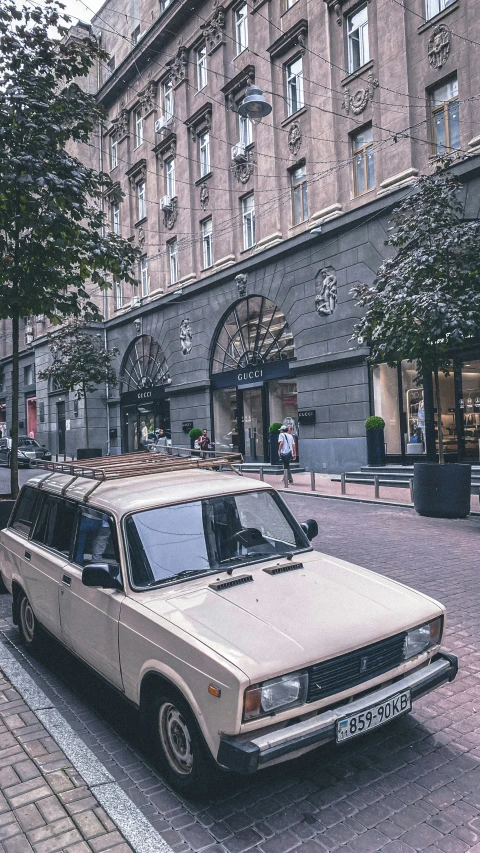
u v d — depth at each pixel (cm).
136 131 3002
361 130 1812
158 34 2644
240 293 2273
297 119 2016
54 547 489
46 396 3784
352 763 352
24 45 767
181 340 2662
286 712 296
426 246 1048
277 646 308
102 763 358
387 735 384
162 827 299
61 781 338
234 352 2394
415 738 379
